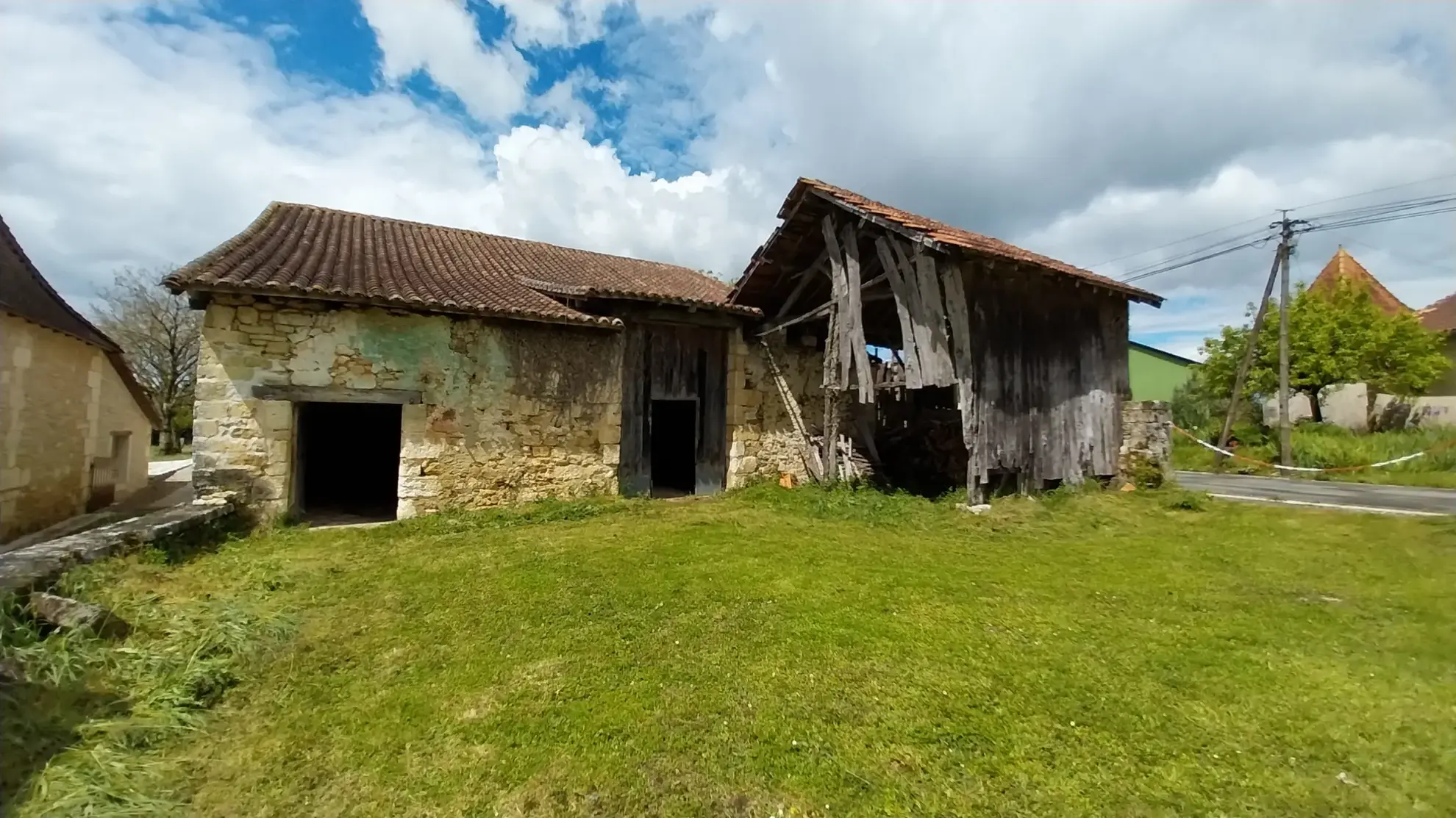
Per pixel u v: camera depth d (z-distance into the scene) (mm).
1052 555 5395
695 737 2520
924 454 10805
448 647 3441
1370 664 3148
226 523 6266
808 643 3410
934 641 3438
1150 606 4027
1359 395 17797
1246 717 2643
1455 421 15727
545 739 2539
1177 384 22625
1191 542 5859
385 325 7109
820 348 10906
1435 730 2537
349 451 11062
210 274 6160
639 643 3445
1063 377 8609
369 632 3670
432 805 2174
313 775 2338
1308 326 16172
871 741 2479
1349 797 2119
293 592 4414
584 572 4820
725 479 9938
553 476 8125
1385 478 11469
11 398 7695
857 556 5305
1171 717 2643
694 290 11234
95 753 2373
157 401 24906
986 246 7551
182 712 2725
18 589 3504
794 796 2168
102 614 3439
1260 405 18594
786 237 9141
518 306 7637
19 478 7883
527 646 3436
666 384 9586
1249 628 3650
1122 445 9320
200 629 3562
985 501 7750
